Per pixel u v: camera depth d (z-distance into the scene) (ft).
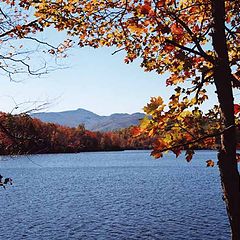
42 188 168.66
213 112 11.33
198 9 12.45
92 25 13.38
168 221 88.48
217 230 77.77
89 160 444.55
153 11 10.70
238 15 12.41
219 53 11.34
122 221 90.43
